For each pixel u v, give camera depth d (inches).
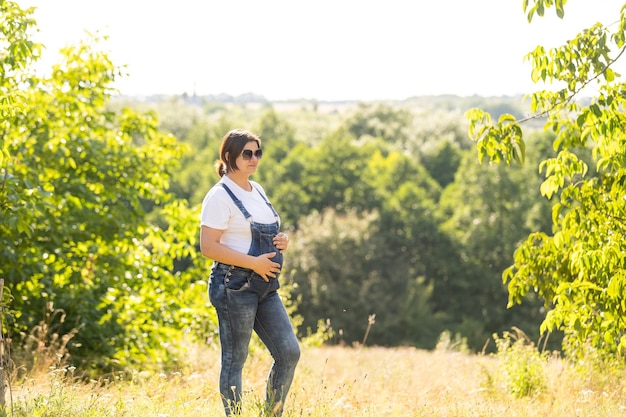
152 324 489.1
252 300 197.9
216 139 3368.6
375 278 2114.9
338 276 2103.8
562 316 270.8
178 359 450.0
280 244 200.2
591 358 333.4
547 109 263.3
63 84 489.7
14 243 428.5
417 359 562.3
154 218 1924.2
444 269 2308.1
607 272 252.1
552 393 314.0
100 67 493.7
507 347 372.2
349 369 506.9
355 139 3821.4
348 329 2044.8
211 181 2546.8
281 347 200.1
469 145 3693.4
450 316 2158.0
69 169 478.3
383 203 2475.4
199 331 509.4
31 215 327.9
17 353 336.8
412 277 2235.5
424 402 267.7
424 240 2370.8
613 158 258.7
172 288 523.5
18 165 432.5
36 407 208.2
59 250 456.8
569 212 274.5
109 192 482.9
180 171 2635.3
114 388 275.4
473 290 2278.5
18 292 423.5
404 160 2716.5
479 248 2240.4
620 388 309.9
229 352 199.5
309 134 3914.9
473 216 2306.8
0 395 197.6
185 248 533.0
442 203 2480.3
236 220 197.9
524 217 2247.8
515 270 293.1
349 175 2632.9
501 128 261.3
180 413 225.6
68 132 488.7
